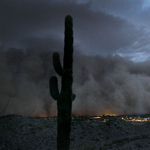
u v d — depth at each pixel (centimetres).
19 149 1000
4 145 987
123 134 1792
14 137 1138
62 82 764
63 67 781
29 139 1248
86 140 1515
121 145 1358
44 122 1856
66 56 770
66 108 727
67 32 773
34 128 1506
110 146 1302
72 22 790
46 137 1385
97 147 1277
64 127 718
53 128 1697
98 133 1770
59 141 714
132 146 1316
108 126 2041
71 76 762
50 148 1152
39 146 1152
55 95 770
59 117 730
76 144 1351
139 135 1745
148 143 1414
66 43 773
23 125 1491
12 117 1609
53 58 768
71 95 754
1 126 1257
